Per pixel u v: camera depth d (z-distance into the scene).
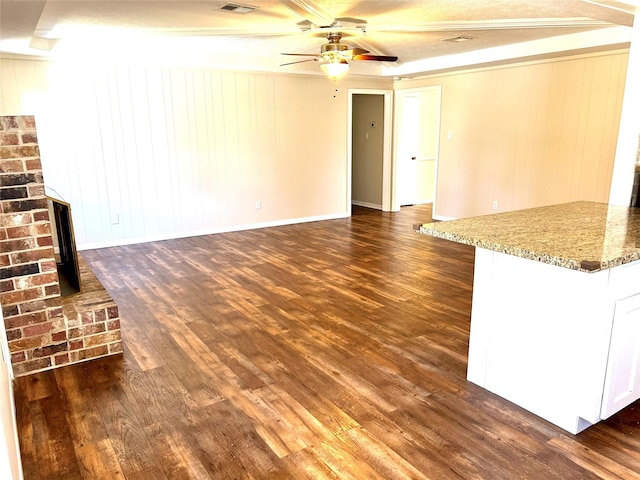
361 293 4.18
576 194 5.61
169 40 5.10
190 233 6.45
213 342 3.24
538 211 3.07
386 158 8.09
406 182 8.95
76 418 2.39
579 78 5.40
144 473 2.01
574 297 2.14
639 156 3.20
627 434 2.25
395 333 3.36
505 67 6.13
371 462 2.07
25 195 2.65
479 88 6.53
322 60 4.59
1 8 2.97
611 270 2.03
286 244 6.00
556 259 1.94
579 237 2.31
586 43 4.82
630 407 2.46
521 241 2.22
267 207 7.02
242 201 6.78
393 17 4.10
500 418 2.38
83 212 5.67
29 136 2.60
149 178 6.02
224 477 1.99
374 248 5.77
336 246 5.88
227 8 3.70
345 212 7.82
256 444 2.19
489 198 6.63
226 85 6.34
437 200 7.45
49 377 2.79
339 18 4.12
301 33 4.57
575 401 2.21
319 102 7.17
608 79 5.14
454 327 3.46
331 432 2.28
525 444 2.18
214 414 2.43
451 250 5.66
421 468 2.04
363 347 3.16
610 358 2.14
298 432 2.28
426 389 2.65
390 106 7.88
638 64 3.16
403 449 2.16
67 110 5.38
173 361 2.98
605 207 3.23
